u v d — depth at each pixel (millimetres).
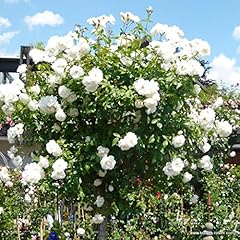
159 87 1982
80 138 1993
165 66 2010
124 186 1998
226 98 4832
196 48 2074
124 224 3160
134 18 2107
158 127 1928
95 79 1887
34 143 2150
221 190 3768
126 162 2006
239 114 4449
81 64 1993
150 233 3270
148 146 1942
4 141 4625
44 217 3455
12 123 2426
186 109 2053
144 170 2014
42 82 2094
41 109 2004
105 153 1920
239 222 3475
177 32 2107
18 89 2061
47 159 1959
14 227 3535
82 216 3029
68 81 1985
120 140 1885
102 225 2082
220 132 2193
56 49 2029
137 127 1949
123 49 2002
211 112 2115
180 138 1951
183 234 3320
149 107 1894
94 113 1971
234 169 4172
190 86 1993
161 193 2258
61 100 2035
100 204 1982
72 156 1946
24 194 3564
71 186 1942
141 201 2014
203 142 2131
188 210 3498
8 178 3127
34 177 1921
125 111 1931
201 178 3494
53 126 2053
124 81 1980
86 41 2023
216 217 3439
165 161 1988
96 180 2004
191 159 2127
